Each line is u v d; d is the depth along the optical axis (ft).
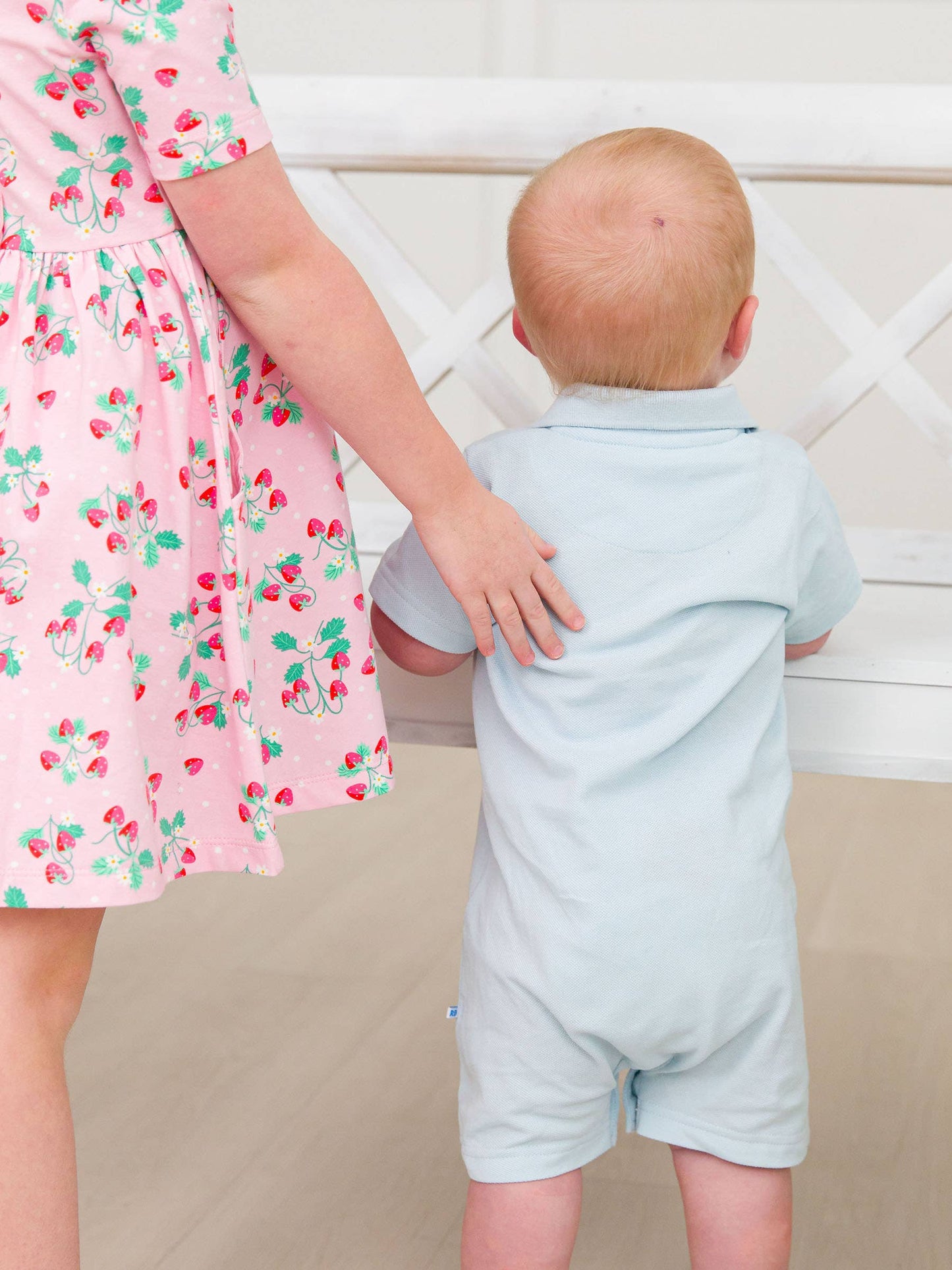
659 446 2.86
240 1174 3.92
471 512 2.63
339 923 5.63
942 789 7.56
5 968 2.47
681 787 2.76
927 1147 4.12
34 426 2.40
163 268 2.44
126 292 2.41
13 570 2.39
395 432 2.51
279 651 2.83
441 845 6.51
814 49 10.28
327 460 2.81
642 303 2.79
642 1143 4.17
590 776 2.74
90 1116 4.20
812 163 3.72
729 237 2.82
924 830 6.97
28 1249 2.39
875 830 6.96
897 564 4.39
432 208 11.03
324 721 2.89
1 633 2.40
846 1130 4.21
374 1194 3.84
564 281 2.84
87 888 2.36
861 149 3.68
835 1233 3.69
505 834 2.88
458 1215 3.76
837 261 10.43
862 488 10.52
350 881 6.07
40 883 2.37
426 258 11.16
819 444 10.52
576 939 2.73
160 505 2.49
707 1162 2.94
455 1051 4.61
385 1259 3.57
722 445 2.89
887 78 10.22
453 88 3.78
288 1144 4.07
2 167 2.38
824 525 3.05
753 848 2.79
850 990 5.17
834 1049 4.72
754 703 2.88
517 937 2.81
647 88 3.72
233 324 2.61
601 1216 3.78
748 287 2.92
